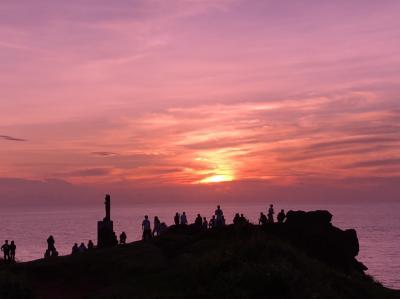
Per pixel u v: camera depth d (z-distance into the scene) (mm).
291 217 37531
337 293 26891
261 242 28781
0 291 23797
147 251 32125
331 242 35594
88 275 28875
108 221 40062
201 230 41406
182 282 25531
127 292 24750
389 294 31938
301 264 28000
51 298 25344
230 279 24094
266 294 23359
